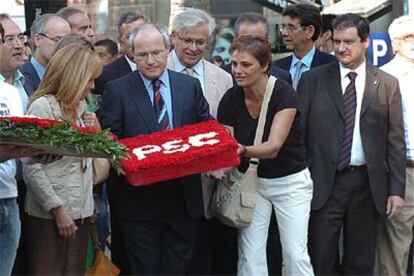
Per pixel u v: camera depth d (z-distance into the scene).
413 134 6.21
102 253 5.39
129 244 5.31
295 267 5.48
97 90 6.21
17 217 4.91
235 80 5.57
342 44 5.81
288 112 5.29
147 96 5.32
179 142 4.96
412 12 7.78
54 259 5.07
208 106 5.55
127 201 5.29
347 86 5.88
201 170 4.82
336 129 5.83
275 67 6.16
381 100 5.86
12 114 4.88
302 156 5.50
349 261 5.95
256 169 5.40
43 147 4.22
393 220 6.30
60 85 4.94
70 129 4.25
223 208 5.45
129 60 6.30
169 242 5.38
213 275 5.96
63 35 5.57
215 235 5.90
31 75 5.66
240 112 5.44
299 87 5.99
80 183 5.00
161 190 5.29
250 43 5.24
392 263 6.39
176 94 5.37
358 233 5.89
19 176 5.21
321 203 5.81
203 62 5.99
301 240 5.49
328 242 5.85
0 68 5.27
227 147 4.83
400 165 5.92
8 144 4.26
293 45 6.77
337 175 5.84
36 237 5.07
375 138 5.84
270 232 5.79
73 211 4.97
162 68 5.29
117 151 4.26
